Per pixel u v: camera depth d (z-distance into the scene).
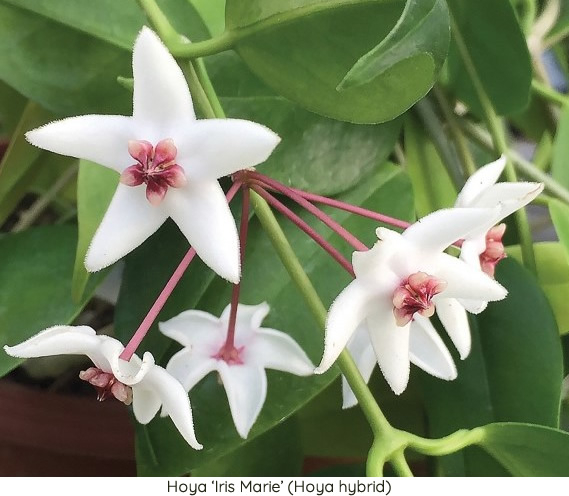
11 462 0.16
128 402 0.09
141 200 0.08
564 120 0.14
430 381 0.12
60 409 0.16
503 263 0.12
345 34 0.09
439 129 0.14
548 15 0.15
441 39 0.08
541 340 0.12
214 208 0.08
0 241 0.14
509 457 0.10
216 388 0.12
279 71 0.10
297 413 0.14
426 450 0.09
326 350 0.08
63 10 0.12
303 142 0.12
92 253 0.08
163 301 0.09
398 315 0.08
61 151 0.08
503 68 0.13
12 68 0.12
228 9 0.09
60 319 0.13
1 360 0.12
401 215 0.12
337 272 0.12
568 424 0.14
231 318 0.10
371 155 0.12
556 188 0.13
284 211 0.10
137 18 0.12
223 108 0.12
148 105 0.08
